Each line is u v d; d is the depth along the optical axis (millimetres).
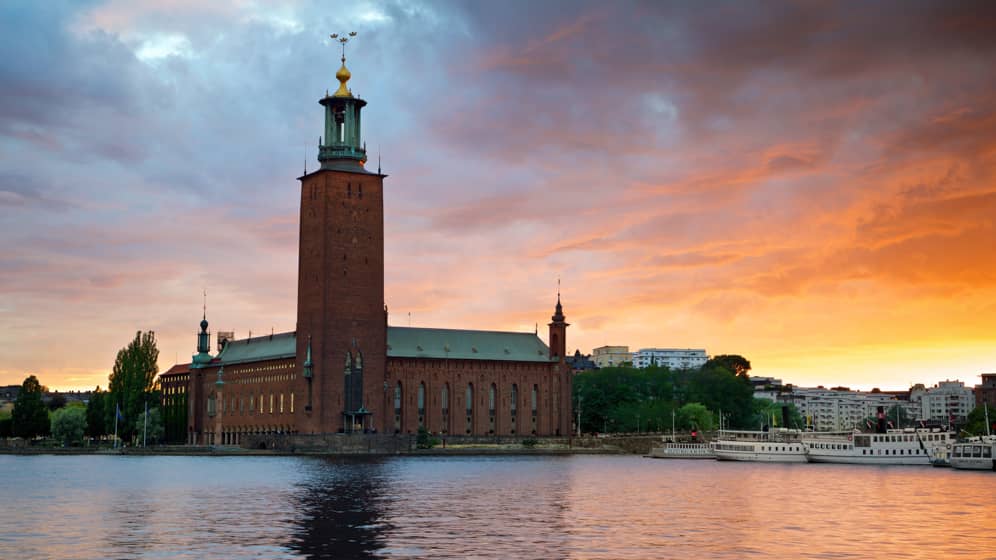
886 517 89688
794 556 67750
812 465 186125
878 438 187125
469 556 66750
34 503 98062
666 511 93188
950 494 113688
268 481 127250
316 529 78750
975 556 68375
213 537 74375
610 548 70250
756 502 102875
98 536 74938
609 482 131125
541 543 72188
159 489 114188
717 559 66312
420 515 88312
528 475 144375
